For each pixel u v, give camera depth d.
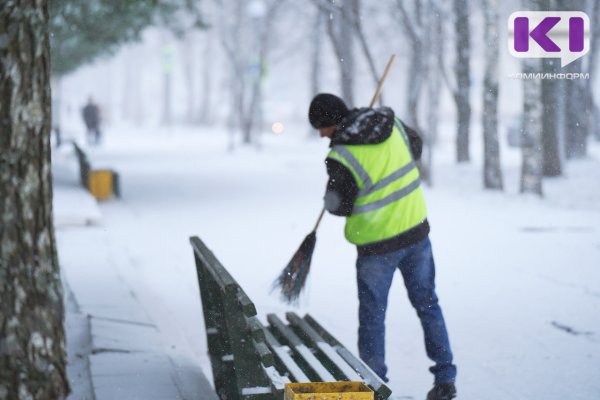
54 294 5.12
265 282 13.97
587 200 27.91
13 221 4.90
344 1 33.88
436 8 33.97
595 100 57.44
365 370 6.14
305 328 7.32
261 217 22.23
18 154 4.89
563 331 10.60
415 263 7.64
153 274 14.45
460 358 9.48
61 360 5.19
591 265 15.27
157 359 8.23
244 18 70.81
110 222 20.75
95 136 62.31
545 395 8.11
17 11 4.82
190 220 21.48
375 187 7.38
